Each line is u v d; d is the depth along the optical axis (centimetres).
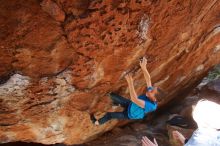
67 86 502
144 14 431
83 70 483
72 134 644
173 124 934
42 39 410
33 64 440
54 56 438
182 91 973
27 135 578
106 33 427
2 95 463
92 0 372
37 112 526
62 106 544
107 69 518
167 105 1016
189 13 507
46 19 387
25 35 399
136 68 561
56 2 368
